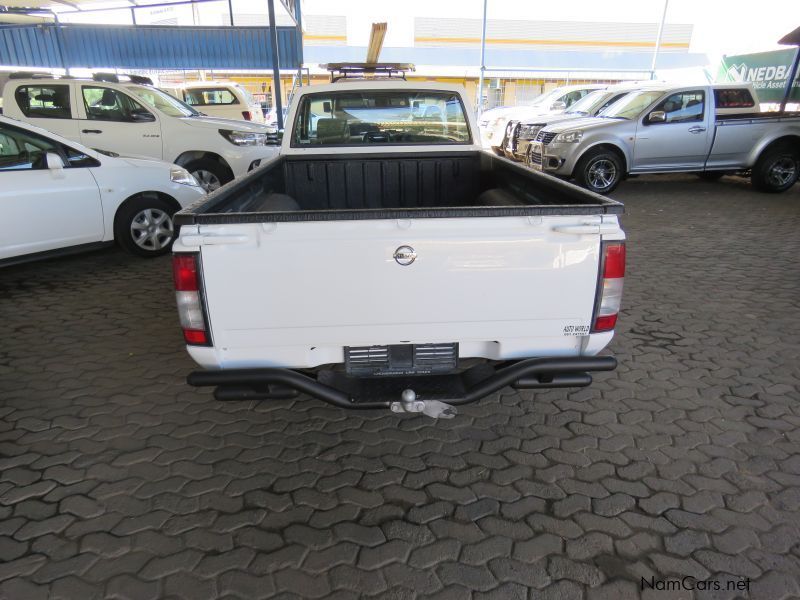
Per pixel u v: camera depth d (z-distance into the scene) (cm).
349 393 243
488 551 227
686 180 1193
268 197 364
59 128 806
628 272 564
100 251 639
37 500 254
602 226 226
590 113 1154
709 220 801
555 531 237
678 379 359
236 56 1579
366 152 445
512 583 212
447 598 206
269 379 235
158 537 233
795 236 705
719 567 218
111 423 314
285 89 2797
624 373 366
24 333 425
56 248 528
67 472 273
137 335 423
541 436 303
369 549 228
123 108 816
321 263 221
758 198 974
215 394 245
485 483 267
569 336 244
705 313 461
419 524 242
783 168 1007
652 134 969
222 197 254
